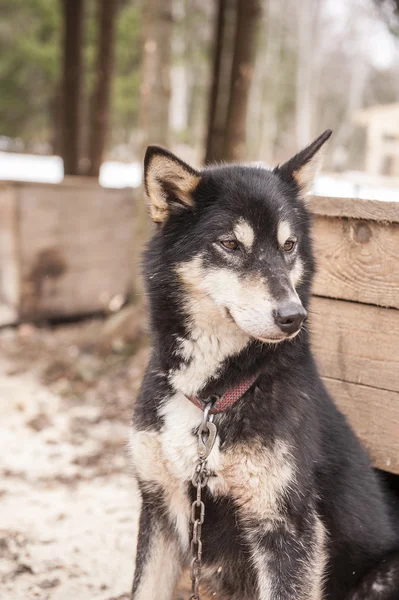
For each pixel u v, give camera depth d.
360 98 39.16
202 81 33.38
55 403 5.50
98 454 4.51
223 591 2.61
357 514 2.50
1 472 4.16
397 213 2.59
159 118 6.99
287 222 2.54
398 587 2.37
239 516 2.40
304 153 2.77
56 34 21.67
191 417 2.40
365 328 2.78
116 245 8.17
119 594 2.93
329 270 2.84
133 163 25.88
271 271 2.40
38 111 26.44
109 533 3.48
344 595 2.54
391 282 2.67
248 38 7.55
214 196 2.53
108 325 6.76
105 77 10.02
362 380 2.81
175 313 2.50
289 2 39.00
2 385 5.81
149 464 2.49
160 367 2.53
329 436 2.54
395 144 13.12
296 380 2.45
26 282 7.31
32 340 7.00
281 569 2.29
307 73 35.66
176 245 2.52
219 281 2.43
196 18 27.70
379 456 2.80
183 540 2.56
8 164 19.33
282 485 2.28
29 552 3.22
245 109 7.77
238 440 2.31
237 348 2.40
